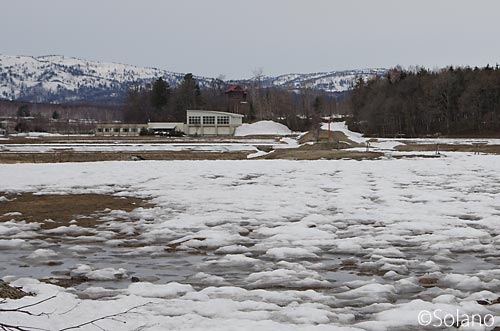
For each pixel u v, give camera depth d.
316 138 58.75
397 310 7.15
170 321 6.66
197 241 11.62
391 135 80.62
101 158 37.31
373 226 12.97
